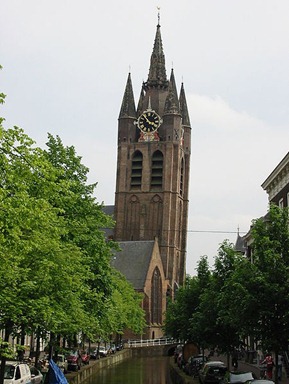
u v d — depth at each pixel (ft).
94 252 134.41
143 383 171.01
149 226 497.46
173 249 495.41
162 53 542.57
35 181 67.62
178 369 187.62
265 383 86.84
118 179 510.58
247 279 97.91
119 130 518.37
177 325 229.04
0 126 59.00
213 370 133.59
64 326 106.42
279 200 173.58
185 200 526.98
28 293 85.61
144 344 413.39
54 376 103.45
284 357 149.59
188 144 538.47
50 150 131.75
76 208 128.47
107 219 136.98
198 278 193.06
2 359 88.33
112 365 262.67
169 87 517.96
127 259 483.10
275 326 95.40
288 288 94.68
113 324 211.82
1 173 60.70
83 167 132.57
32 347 205.98
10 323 91.50
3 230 60.59
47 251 86.22
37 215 62.80
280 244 100.63
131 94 525.75
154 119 513.04
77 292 109.70
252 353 205.16
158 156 507.71
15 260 73.87
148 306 465.47
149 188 502.38
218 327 145.28
